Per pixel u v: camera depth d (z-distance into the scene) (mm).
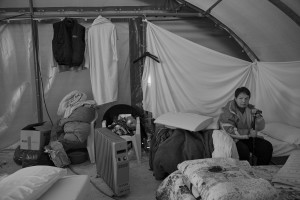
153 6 3600
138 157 3031
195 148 2400
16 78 3549
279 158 2719
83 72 3635
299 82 2994
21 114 3611
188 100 3484
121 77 3688
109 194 2305
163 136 2693
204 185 1407
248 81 3469
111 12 3545
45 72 3582
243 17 3041
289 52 3020
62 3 3498
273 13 2635
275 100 3270
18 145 3445
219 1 2951
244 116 2635
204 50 3398
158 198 2010
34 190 1204
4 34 3455
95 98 3436
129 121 3160
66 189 1385
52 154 2881
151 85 3438
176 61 3428
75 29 3232
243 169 1639
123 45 3621
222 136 2381
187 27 3689
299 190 1568
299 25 2459
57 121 3432
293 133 2803
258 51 3453
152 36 3395
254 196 1303
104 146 2367
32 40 3477
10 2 3434
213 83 3477
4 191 1141
